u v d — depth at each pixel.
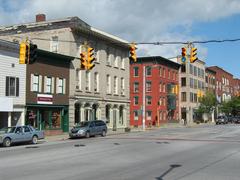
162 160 19.02
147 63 80.38
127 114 60.38
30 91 40.59
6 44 37.31
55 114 44.78
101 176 13.88
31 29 49.97
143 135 42.78
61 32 47.84
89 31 49.94
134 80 81.44
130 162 18.23
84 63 28.22
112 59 56.41
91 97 50.88
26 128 31.61
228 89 137.75
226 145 28.22
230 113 127.06
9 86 37.91
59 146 28.27
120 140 34.03
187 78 96.69
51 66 43.84
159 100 80.31
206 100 99.75
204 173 14.61
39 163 18.02
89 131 39.75
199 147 26.50
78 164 17.53
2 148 28.08
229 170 15.45
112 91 56.22
